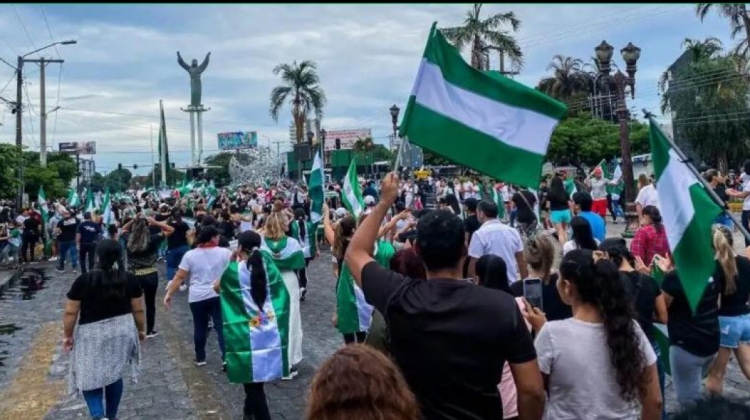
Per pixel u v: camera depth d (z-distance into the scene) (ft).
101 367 18.80
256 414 19.35
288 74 167.94
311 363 27.43
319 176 46.47
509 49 110.11
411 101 13.42
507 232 22.61
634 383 10.67
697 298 13.51
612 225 71.46
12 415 22.99
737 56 132.67
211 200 94.32
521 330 9.08
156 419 21.58
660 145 14.20
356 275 10.25
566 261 11.35
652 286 15.23
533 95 13.42
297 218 42.09
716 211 13.55
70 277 61.72
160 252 68.74
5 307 46.83
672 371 16.61
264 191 121.70
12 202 102.94
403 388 6.66
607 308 10.93
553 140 146.20
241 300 19.30
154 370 27.45
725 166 135.23
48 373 28.60
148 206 73.72
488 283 14.07
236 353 19.01
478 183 96.43
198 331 27.66
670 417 10.89
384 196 10.51
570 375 10.93
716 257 16.51
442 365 8.90
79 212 73.10
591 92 214.07
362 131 320.29
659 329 16.05
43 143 121.49
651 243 22.75
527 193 36.04
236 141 412.77
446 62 13.65
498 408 9.21
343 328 23.26
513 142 13.44
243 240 19.72
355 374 6.50
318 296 43.88
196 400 23.43
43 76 120.37
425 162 156.66
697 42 140.87
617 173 75.46
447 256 9.43
